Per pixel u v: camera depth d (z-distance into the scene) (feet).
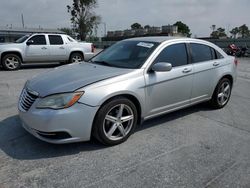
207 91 16.60
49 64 43.75
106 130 11.69
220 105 18.08
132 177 9.61
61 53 39.29
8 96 20.21
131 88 11.91
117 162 10.61
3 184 9.00
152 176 9.71
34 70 36.09
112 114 11.79
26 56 36.76
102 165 10.36
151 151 11.62
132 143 12.35
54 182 9.19
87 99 10.71
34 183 9.10
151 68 13.01
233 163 10.81
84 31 179.93
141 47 14.34
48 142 11.14
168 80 13.58
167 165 10.50
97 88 11.00
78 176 9.57
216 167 10.47
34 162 10.43
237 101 20.54
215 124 15.19
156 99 13.32
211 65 16.38
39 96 10.83
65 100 10.46
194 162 10.78
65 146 11.77
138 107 12.75
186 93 14.97
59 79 11.80
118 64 13.73
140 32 171.22
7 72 33.71
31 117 10.68
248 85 27.73
